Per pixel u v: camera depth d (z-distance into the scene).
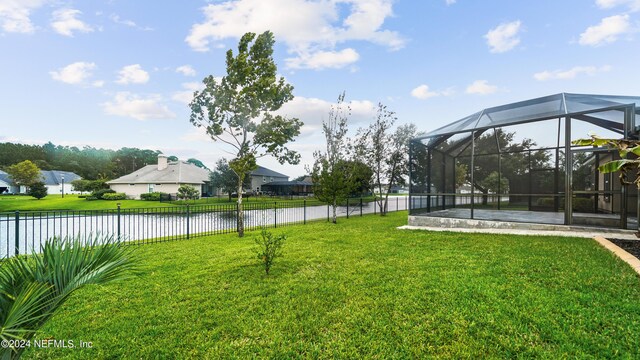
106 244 1.93
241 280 4.40
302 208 23.38
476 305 3.28
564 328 2.72
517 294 3.53
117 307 3.47
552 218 9.38
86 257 1.81
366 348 2.56
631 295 3.33
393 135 18.36
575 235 7.10
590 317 2.90
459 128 10.44
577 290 3.60
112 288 4.04
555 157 11.31
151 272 4.86
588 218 8.48
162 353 2.53
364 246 6.78
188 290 3.99
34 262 1.70
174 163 41.00
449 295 3.58
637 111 7.48
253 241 8.00
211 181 32.53
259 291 3.91
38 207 25.14
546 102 9.34
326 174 12.95
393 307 3.33
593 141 5.49
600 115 8.00
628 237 6.62
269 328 2.94
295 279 4.41
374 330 2.84
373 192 18.34
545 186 11.66
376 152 17.48
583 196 10.59
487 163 13.21
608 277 3.94
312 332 2.85
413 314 3.13
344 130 16.34
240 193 9.34
